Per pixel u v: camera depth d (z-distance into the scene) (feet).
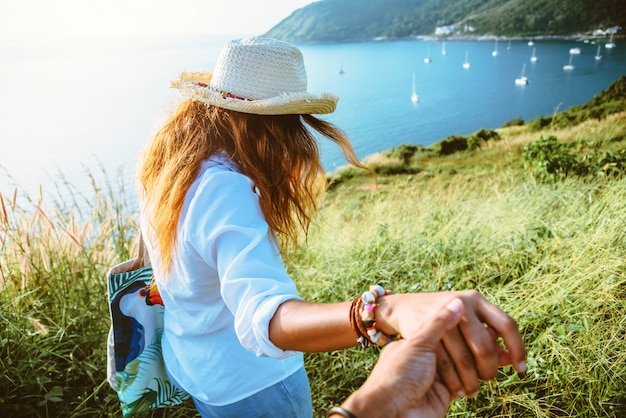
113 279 4.36
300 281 9.91
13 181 9.31
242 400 3.70
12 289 8.66
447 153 128.98
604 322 7.20
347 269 10.09
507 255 9.59
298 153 3.55
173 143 3.41
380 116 334.24
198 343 3.69
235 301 2.67
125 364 4.48
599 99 142.41
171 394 4.67
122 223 9.87
